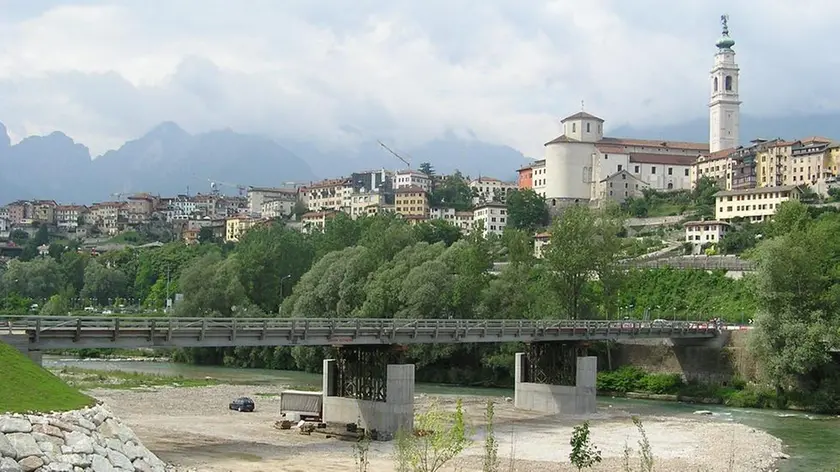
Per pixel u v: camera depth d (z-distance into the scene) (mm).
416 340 79062
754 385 109625
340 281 149125
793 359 101875
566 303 125312
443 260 141375
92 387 106438
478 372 130750
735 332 116688
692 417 95875
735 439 78750
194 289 169875
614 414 97562
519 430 82688
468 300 133375
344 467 58781
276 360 149750
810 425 90188
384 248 160250
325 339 70625
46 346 54375
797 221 130625
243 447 66250
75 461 38094
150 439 68750
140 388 108188
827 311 104938
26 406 39906
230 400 99062
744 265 157250
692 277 160625
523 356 101938
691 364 118875
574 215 125625
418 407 96312
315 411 78312
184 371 142000
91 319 56625
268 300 178000
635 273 128125
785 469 65250
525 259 135000
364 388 75375
